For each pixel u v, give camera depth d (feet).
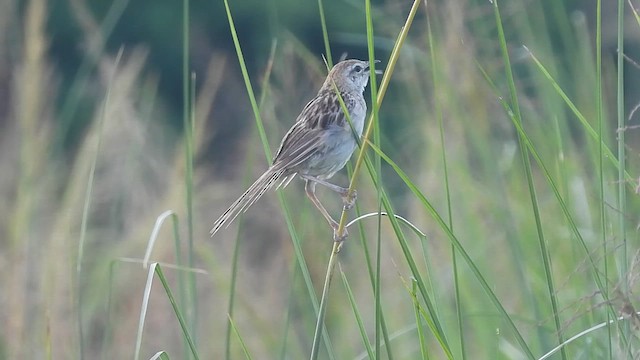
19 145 38.45
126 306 39.50
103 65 41.96
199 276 42.19
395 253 38.50
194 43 92.12
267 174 28.07
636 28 48.32
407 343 35.81
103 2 96.37
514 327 21.76
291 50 36.63
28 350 34.94
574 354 29.04
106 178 41.70
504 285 34.99
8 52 41.70
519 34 39.27
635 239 24.16
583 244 21.68
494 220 35.78
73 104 39.63
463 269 35.47
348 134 30.04
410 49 40.32
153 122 50.85
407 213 43.16
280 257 41.57
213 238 48.98
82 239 27.04
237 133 73.26
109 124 41.42
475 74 37.76
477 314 28.04
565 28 38.60
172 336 39.50
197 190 49.29
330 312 37.83
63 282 35.68
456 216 37.73
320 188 43.29
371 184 39.68
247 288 41.57
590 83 38.04
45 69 37.88
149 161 45.14
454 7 37.99
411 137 45.14
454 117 37.78
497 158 36.73
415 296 21.61
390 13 42.11
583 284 30.78
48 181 38.60
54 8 85.51
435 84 23.49
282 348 27.20
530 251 35.04
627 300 19.19
